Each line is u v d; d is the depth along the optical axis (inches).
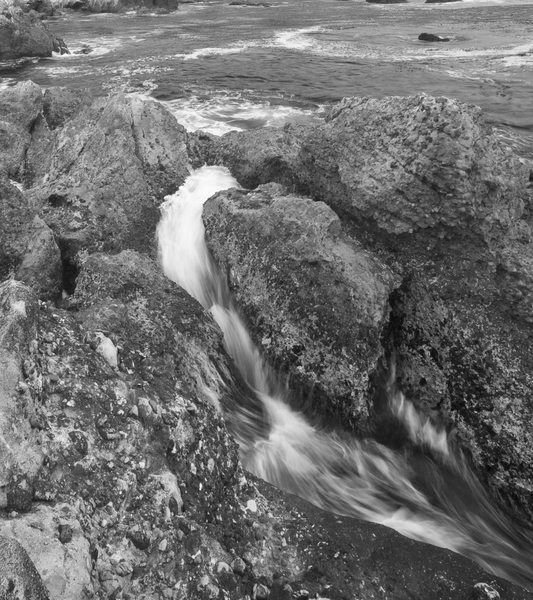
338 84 741.9
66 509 126.8
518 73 784.3
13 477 124.8
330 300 235.1
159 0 1978.3
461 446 225.1
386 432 238.2
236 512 165.3
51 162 384.8
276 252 251.0
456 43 1098.1
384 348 244.8
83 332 183.5
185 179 342.3
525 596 159.3
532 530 207.9
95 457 144.4
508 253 229.1
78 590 113.9
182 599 131.7
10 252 258.8
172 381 191.2
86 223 297.9
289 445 224.7
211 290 289.4
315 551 161.6
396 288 240.2
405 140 243.6
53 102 457.7
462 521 208.5
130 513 140.1
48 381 154.9
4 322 151.1
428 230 240.1
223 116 589.0
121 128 343.3
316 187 283.6
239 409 230.5
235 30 1413.6
